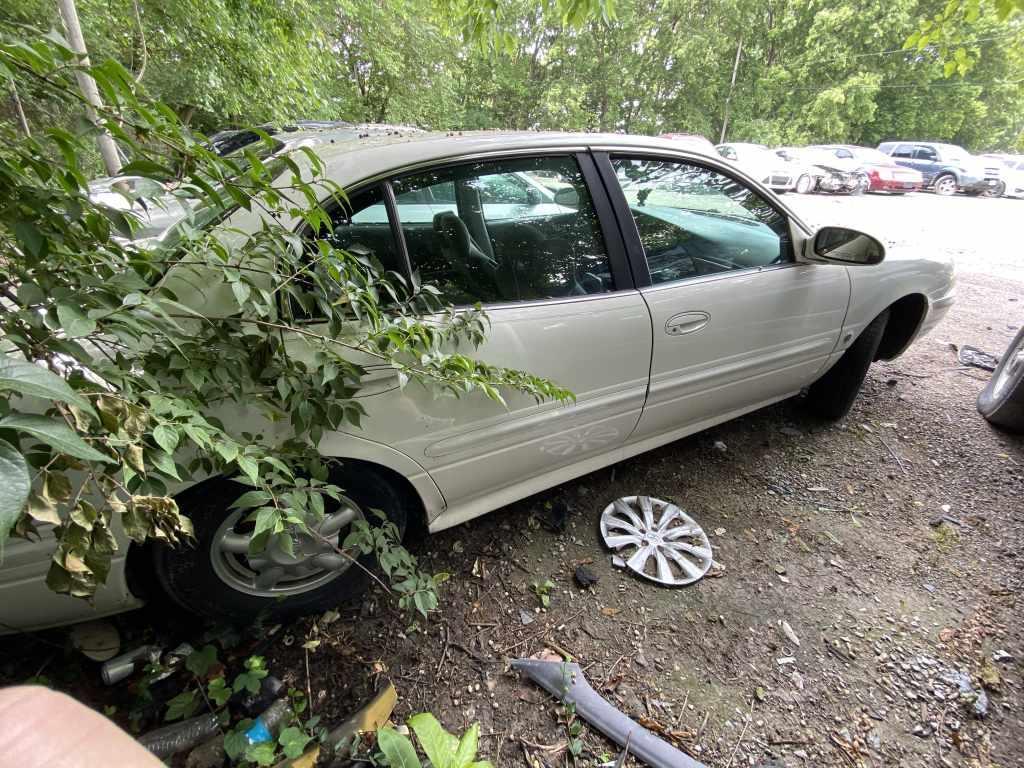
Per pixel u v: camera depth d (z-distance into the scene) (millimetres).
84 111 843
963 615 1884
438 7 3361
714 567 2035
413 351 1305
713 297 2078
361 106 12812
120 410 791
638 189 1985
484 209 1702
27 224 790
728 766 1404
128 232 910
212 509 1388
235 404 1265
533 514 2248
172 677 1471
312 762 1252
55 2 3721
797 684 1626
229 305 1236
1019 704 1599
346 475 1544
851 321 2596
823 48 22391
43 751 511
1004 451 2830
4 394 725
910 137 26531
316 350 1235
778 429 2963
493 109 22609
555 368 1757
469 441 1693
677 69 23156
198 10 5367
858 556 2129
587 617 1811
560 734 1458
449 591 1879
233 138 4141
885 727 1521
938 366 3840
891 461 2729
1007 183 16234
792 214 2381
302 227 1370
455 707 1511
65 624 1349
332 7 9359
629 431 2135
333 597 1704
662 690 1589
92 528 755
